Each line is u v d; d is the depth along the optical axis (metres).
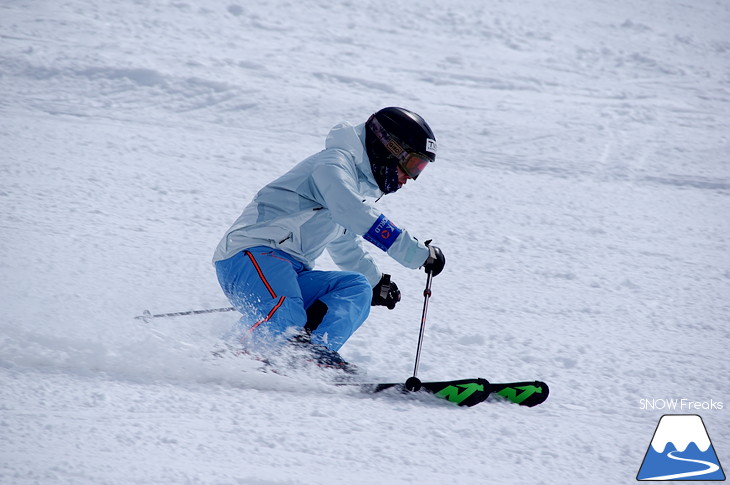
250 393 11.95
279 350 12.55
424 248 12.81
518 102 43.38
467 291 19.09
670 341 16.61
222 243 13.44
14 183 23.75
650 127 41.16
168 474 9.17
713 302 19.64
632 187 31.66
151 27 47.12
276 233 13.09
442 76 46.47
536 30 60.47
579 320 17.61
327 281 13.52
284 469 9.63
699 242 25.36
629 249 23.98
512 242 23.58
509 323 17.03
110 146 29.20
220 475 9.28
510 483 9.90
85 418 10.48
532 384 12.62
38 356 12.23
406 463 10.15
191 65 40.22
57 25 44.75
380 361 14.19
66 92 35.34
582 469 10.48
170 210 23.23
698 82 52.03
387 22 57.00
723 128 42.16
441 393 12.41
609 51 57.06
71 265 17.61
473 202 27.56
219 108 35.84
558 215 27.05
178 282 17.36
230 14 52.47
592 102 45.22
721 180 33.59
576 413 12.54
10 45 39.81
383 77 44.22
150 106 35.16
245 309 12.86
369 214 12.53
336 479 9.51
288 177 13.27
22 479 8.77
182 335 13.86
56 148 28.12
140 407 11.01
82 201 22.95
